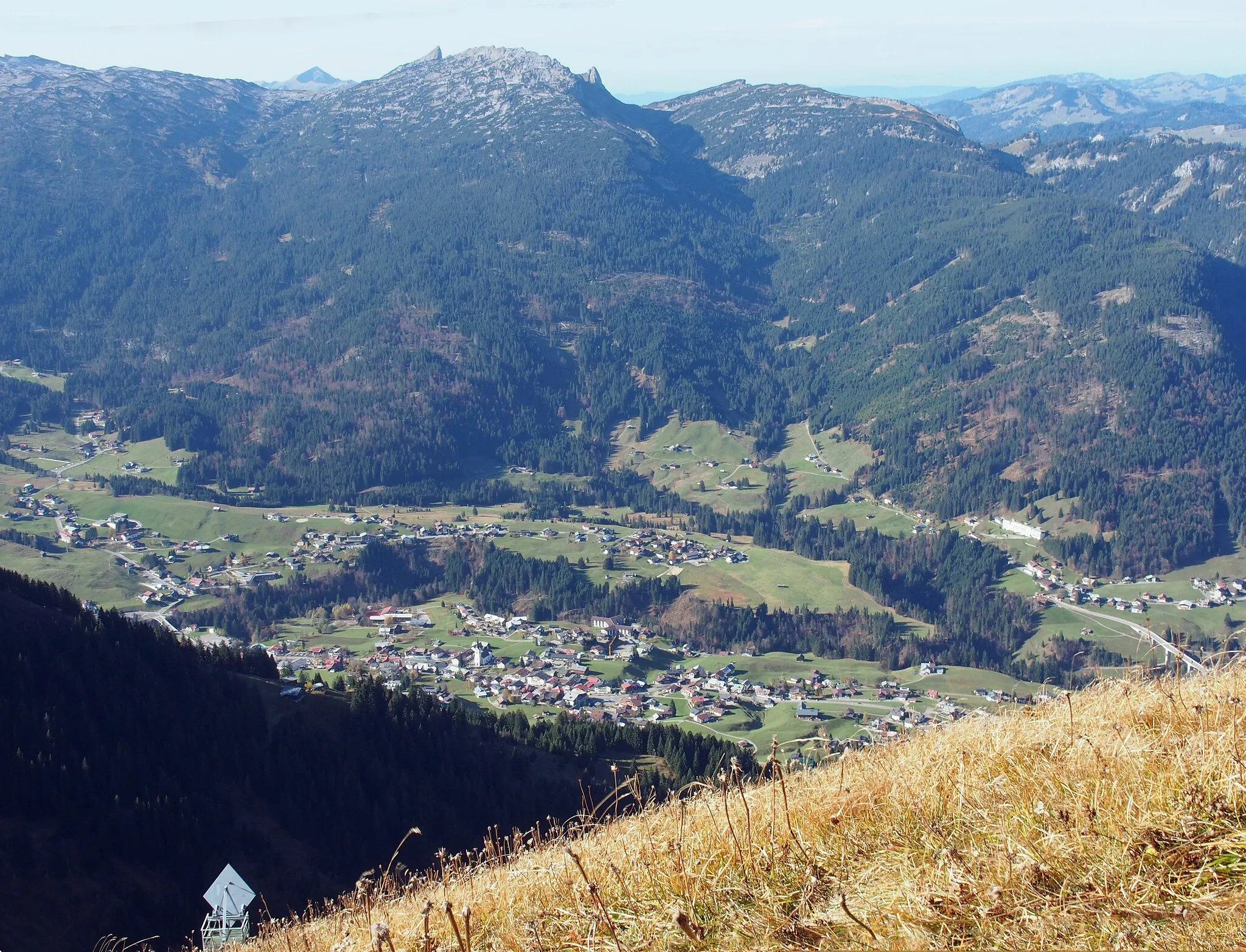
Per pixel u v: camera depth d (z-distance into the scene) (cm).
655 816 1021
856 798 874
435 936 849
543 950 757
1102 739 844
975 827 764
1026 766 846
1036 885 665
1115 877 652
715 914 727
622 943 721
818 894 729
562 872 913
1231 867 634
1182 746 791
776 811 883
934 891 660
